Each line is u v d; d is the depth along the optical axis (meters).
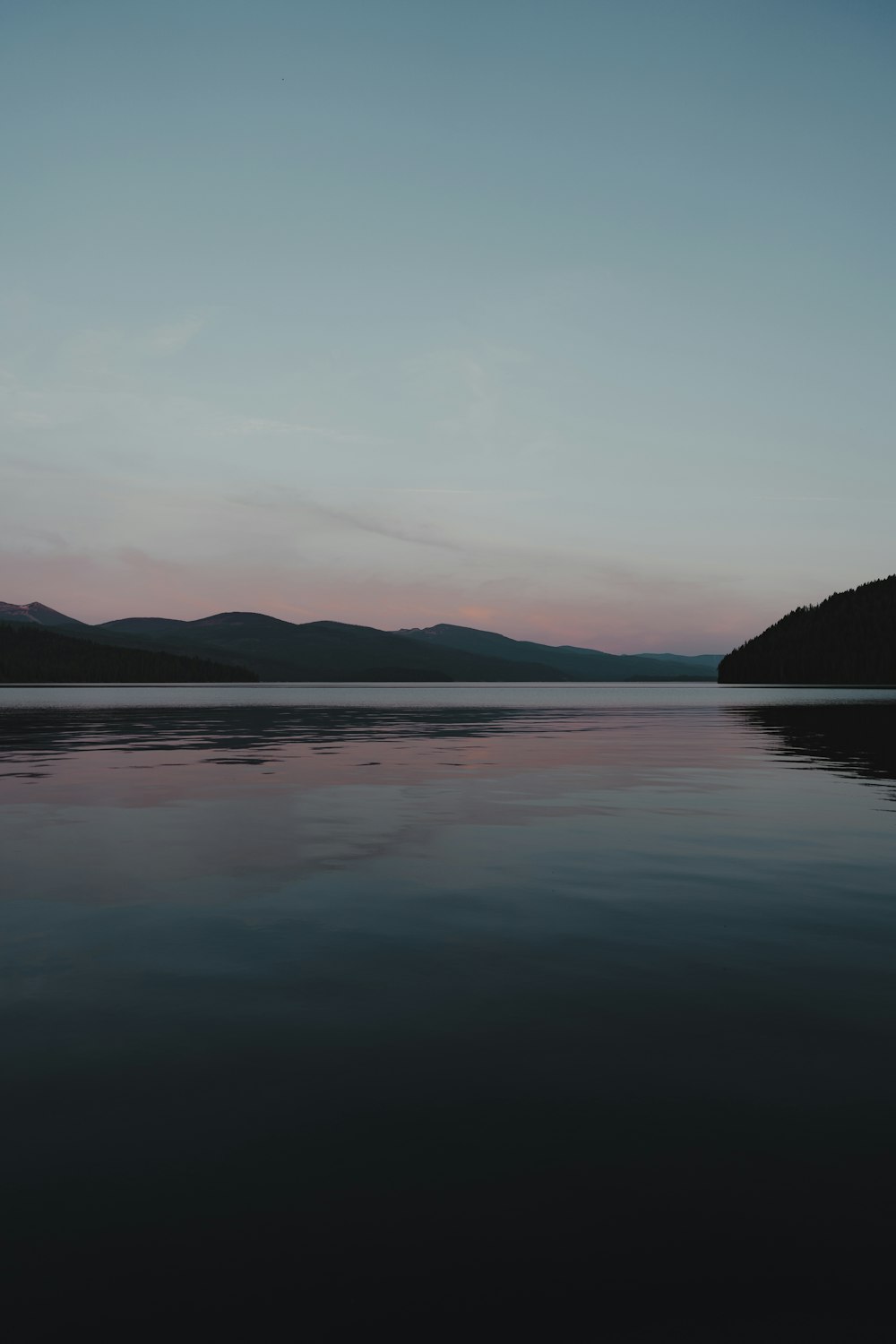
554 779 19.45
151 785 18.05
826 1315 3.01
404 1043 5.25
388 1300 3.09
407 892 9.05
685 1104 4.47
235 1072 4.85
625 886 9.35
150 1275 3.21
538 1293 3.12
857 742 31.67
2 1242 3.39
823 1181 3.78
